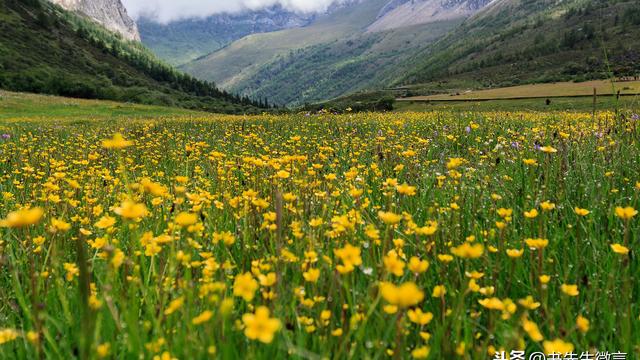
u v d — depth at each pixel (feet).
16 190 19.34
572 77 579.07
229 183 17.80
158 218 12.69
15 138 44.19
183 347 6.04
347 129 42.78
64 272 9.23
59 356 6.22
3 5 582.35
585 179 13.74
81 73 520.01
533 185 14.03
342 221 8.72
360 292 7.95
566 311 7.09
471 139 28.86
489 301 6.52
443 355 6.46
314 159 24.13
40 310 6.31
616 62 607.37
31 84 355.77
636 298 8.15
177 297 7.38
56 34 595.88
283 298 7.16
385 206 12.79
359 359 6.36
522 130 32.42
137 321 6.93
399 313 5.80
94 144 39.75
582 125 28.43
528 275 8.86
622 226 10.36
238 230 11.35
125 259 7.70
